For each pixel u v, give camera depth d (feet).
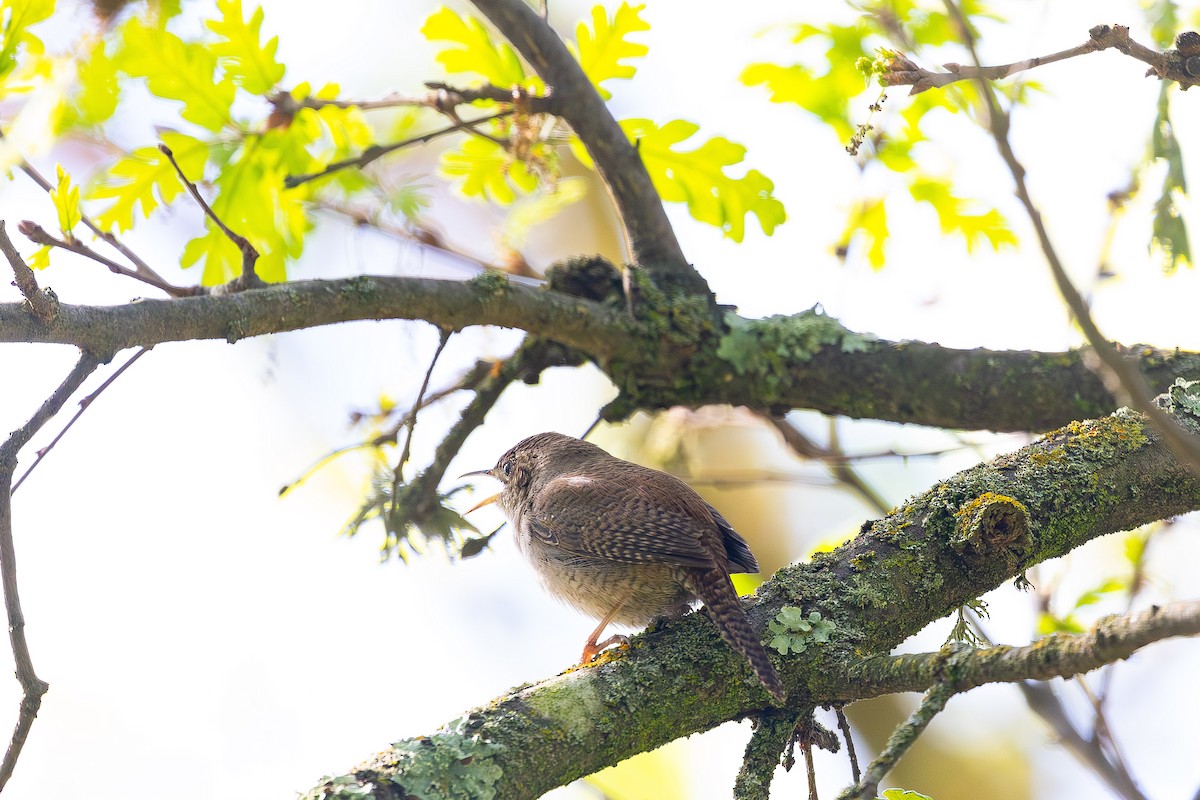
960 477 25.48
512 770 19.99
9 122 29.60
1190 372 28.25
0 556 19.77
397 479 30.58
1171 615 15.76
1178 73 22.38
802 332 31.50
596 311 30.68
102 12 29.84
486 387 33.24
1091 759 25.66
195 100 31.71
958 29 15.55
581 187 35.76
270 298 25.04
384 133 37.93
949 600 24.13
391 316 27.43
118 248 25.13
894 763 18.12
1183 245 27.53
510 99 30.14
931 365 30.55
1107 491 25.22
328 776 19.11
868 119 26.17
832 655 22.29
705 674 22.20
